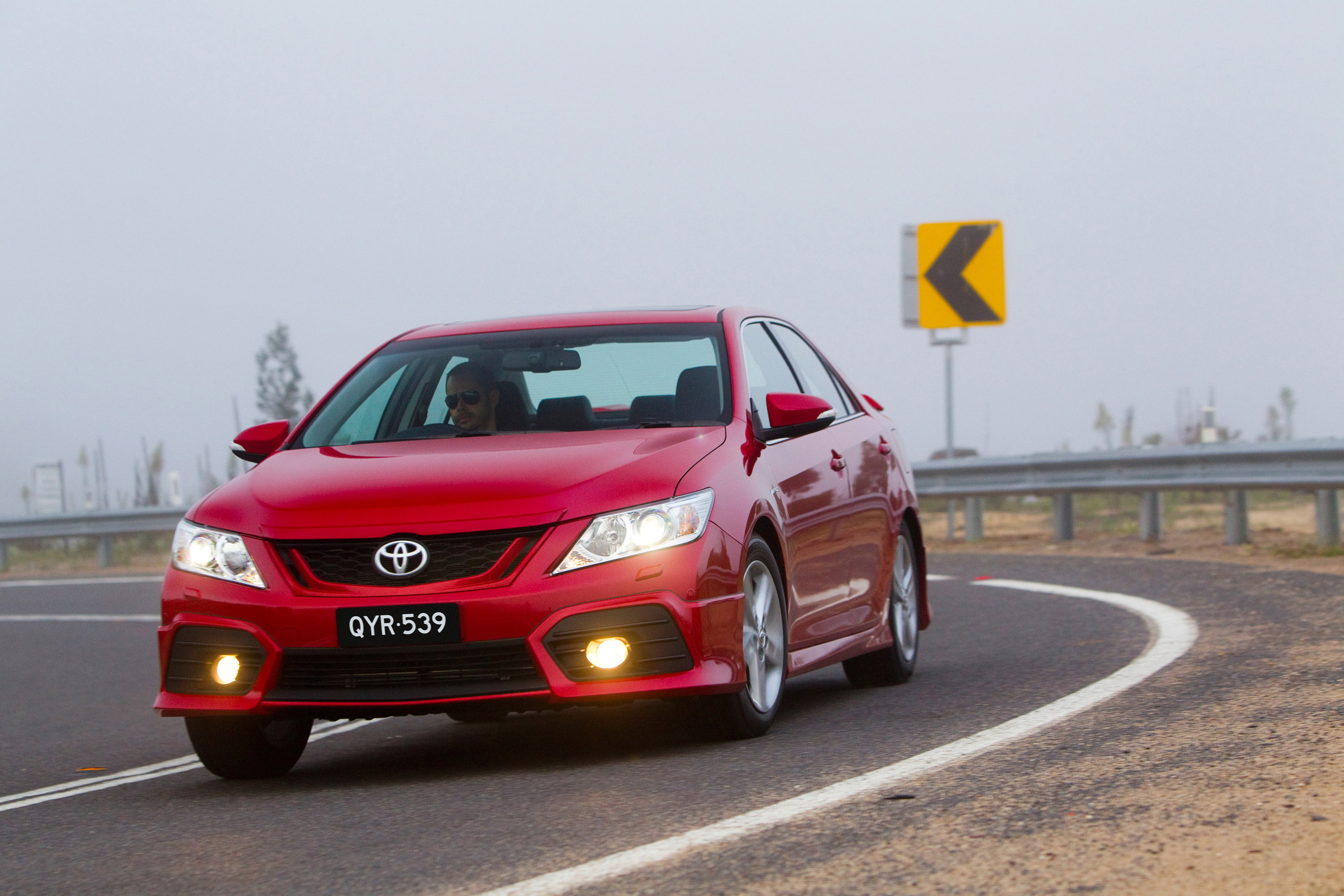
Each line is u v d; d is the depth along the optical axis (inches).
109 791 335.9
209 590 311.7
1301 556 727.1
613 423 354.9
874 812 240.1
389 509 306.2
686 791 270.4
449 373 374.3
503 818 258.2
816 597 368.5
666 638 302.7
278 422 374.0
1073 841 213.8
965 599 653.3
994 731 314.0
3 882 240.1
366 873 225.1
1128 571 705.0
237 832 265.6
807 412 357.1
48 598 1046.4
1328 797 230.5
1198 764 262.4
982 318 1138.7
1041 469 960.3
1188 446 845.2
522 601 296.4
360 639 298.7
